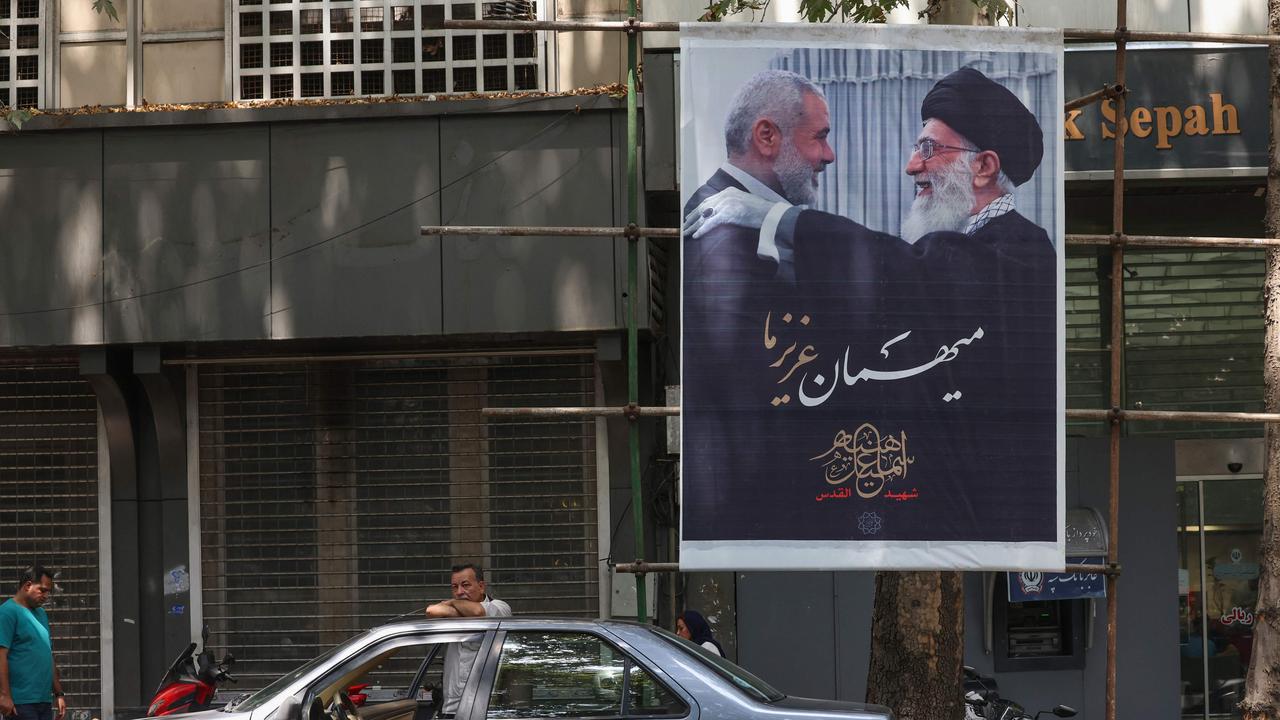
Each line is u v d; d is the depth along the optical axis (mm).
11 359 10906
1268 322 7449
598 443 10703
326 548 10820
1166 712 10766
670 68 9844
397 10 10586
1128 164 9820
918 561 6965
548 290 9828
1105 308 11344
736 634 10781
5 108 10133
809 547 6953
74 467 10914
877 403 7016
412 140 9969
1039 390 7062
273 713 5883
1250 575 11305
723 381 7004
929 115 7141
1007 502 7008
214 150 10055
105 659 10734
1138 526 10883
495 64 10500
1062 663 10875
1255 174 9805
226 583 10812
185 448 10844
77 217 10070
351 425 10867
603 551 10633
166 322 10000
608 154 9852
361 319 9906
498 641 6152
